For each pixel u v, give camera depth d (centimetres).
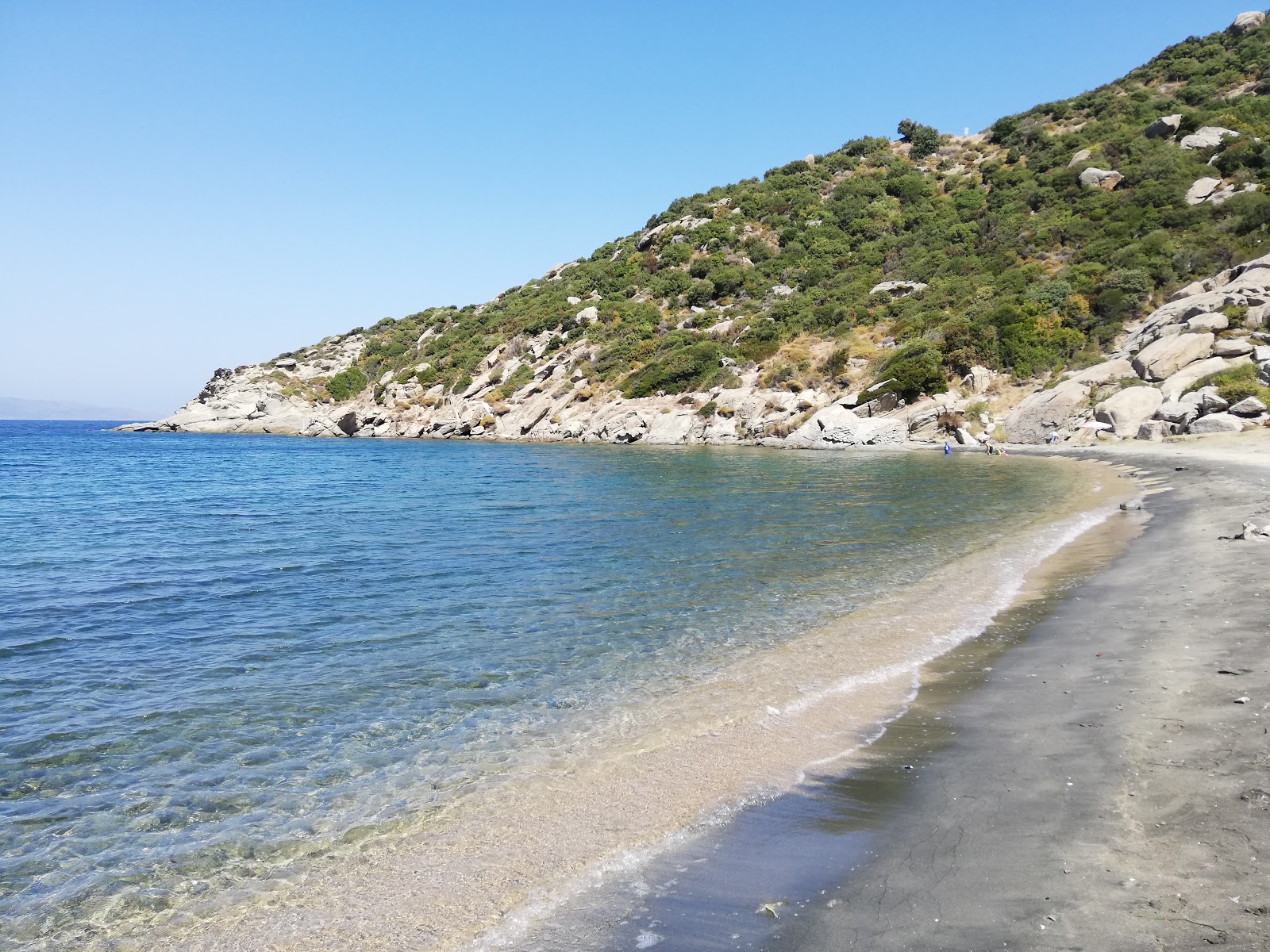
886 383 6031
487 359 9856
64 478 4384
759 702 905
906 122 12175
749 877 536
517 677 1030
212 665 1097
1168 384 4488
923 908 476
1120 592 1288
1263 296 4666
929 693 904
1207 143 7294
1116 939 419
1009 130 10688
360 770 764
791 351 7194
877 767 709
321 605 1431
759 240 10050
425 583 1602
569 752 790
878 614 1284
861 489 3191
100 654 1150
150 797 717
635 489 3322
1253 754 617
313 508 2900
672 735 821
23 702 957
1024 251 7112
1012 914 456
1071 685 873
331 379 11438
